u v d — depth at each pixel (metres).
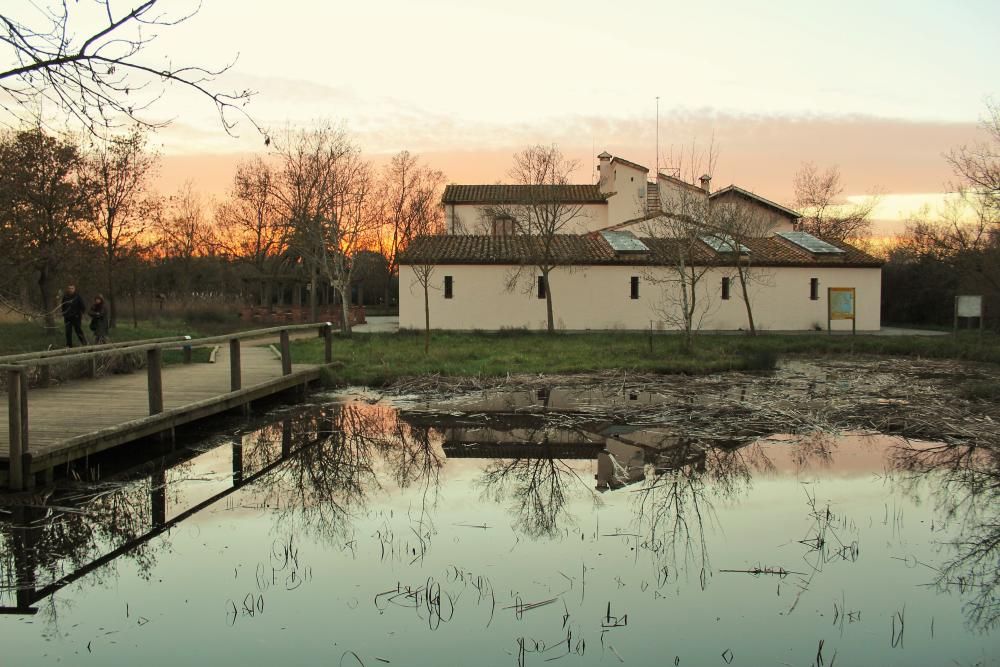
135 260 29.34
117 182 25.84
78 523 6.98
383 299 63.03
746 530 6.86
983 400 13.95
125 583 5.66
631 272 31.78
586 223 39.31
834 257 32.47
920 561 6.12
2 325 24.09
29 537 6.62
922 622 5.03
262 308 40.78
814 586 5.61
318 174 32.75
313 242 32.38
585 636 4.81
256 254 47.03
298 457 9.83
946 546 6.46
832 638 4.80
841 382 16.42
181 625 4.96
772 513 7.36
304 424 12.09
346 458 9.77
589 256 31.56
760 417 12.37
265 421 12.33
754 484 8.43
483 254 31.78
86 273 24.66
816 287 32.41
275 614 5.12
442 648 4.65
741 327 32.16
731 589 5.55
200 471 9.05
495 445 10.56
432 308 31.50
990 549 6.39
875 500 7.82
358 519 7.17
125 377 14.10
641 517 7.23
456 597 5.39
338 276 30.39
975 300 24.52
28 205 20.89
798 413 12.41
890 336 29.00
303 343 25.17
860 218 48.03
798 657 4.55
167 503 7.70
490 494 8.05
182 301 41.62
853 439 10.87
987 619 5.07
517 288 31.52
